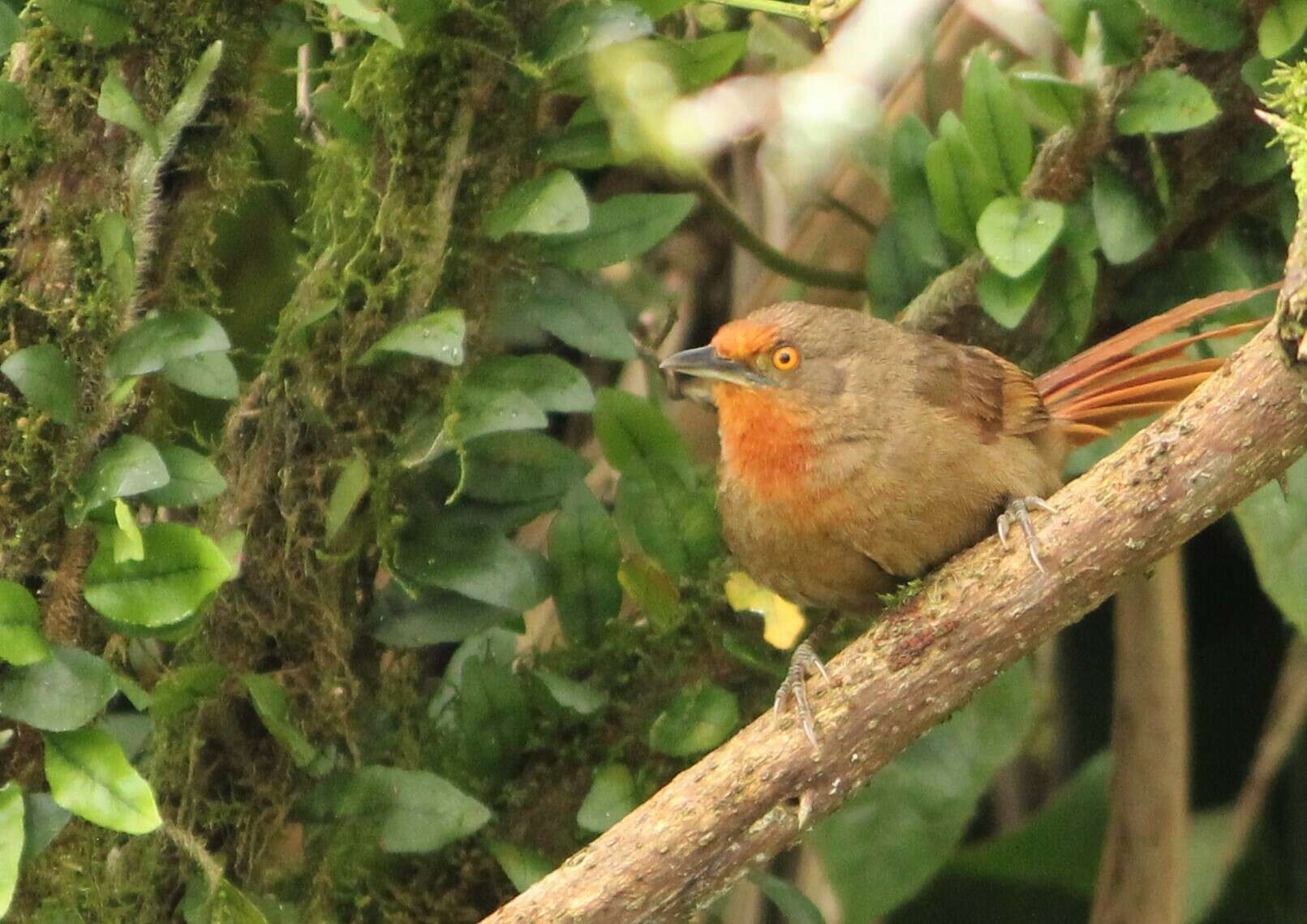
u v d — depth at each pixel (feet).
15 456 19.29
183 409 24.75
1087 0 22.47
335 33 21.20
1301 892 33.22
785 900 22.77
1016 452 23.11
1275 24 21.58
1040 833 32.91
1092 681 35.40
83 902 20.85
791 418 22.35
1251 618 35.09
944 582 18.44
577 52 20.36
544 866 21.66
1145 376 23.85
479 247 21.49
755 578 23.30
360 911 22.20
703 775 18.01
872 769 18.21
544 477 22.07
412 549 21.34
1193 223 24.36
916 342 23.54
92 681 18.66
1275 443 16.96
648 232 21.66
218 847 21.88
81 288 19.45
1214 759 35.06
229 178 20.61
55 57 19.40
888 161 27.35
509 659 23.26
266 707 20.71
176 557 18.75
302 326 20.65
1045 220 22.50
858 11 28.09
